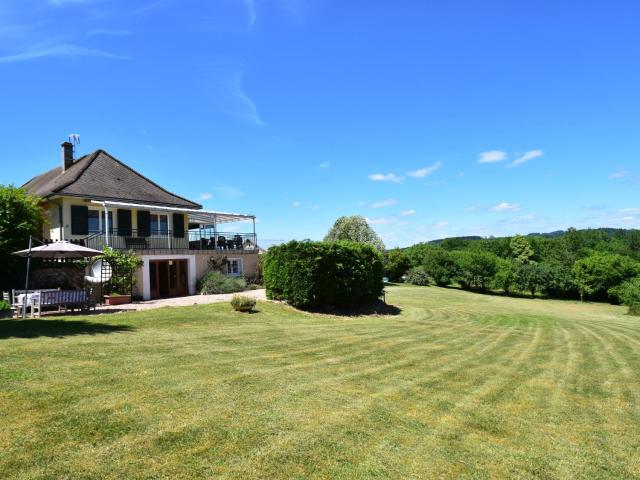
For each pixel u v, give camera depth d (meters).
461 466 4.49
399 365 8.98
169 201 28.03
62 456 3.95
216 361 7.90
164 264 23.84
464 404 6.59
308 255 18.97
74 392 5.51
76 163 29.02
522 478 4.36
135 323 12.09
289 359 8.73
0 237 17.72
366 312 20.86
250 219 30.39
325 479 3.96
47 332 9.77
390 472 4.20
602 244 74.62
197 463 4.04
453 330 15.91
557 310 40.06
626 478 4.56
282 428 4.96
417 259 66.44
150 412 5.07
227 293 24.80
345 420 5.40
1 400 5.07
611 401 7.54
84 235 23.56
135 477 3.71
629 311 37.81
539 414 6.45
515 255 83.06
